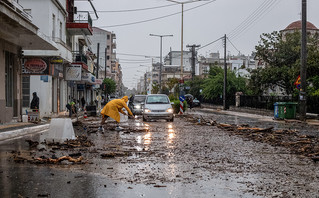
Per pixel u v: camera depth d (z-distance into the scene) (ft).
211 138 43.11
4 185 18.70
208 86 179.11
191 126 63.46
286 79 124.36
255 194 17.61
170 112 76.54
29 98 92.94
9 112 65.31
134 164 25.16
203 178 20.98
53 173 21.80
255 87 132.67
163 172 22.53
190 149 33.06
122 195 17.10
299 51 121.08
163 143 37.50
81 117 95.25
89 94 211.41
